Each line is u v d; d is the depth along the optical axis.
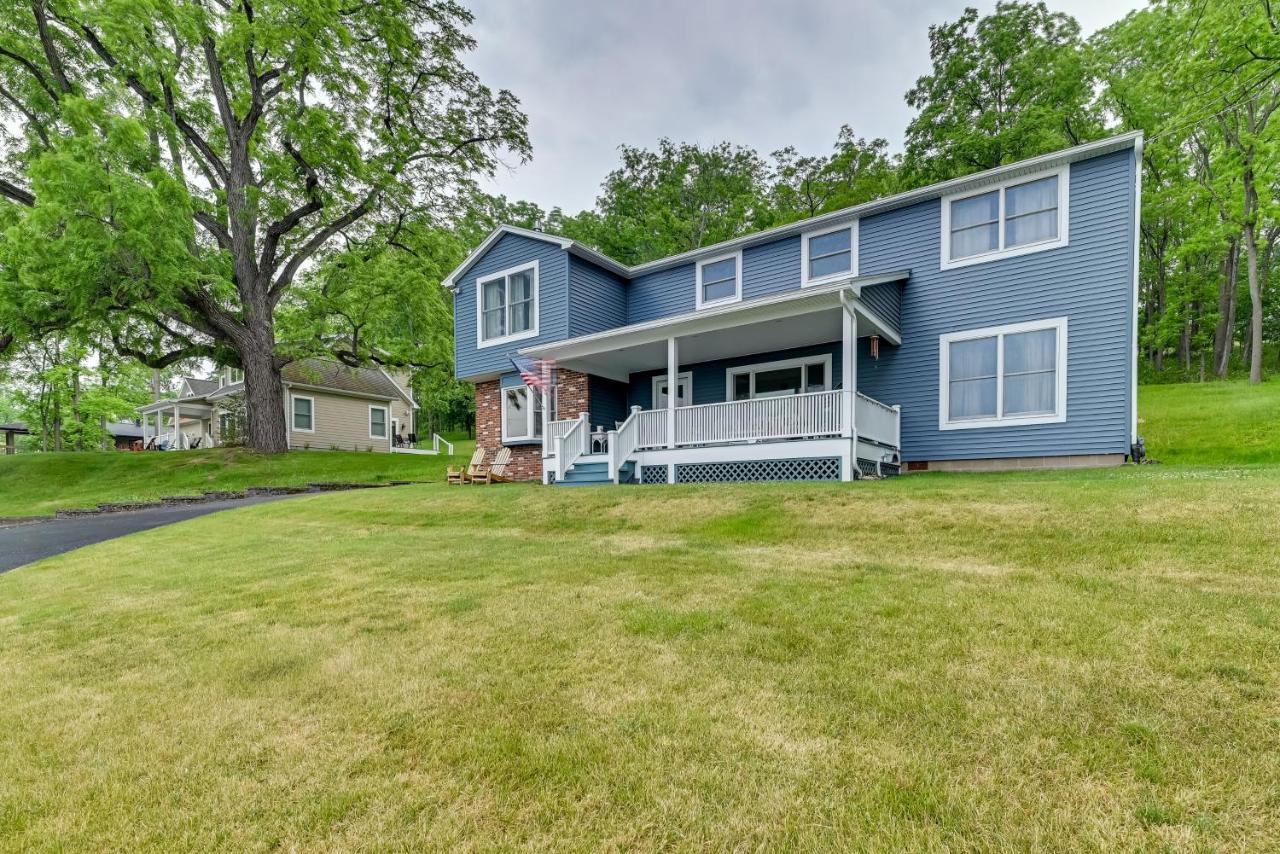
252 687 3.09
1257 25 11.78
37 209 13.07
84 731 2.67
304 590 5.08
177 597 5.03
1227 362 25.64
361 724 2.66
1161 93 17.66
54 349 29.30
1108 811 1.90
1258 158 17.78
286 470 18.19
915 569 4.84
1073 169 10.30
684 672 3.07
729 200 39.03
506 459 15.26
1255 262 20.34
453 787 2.17
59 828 2.00
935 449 11.45
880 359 12.12
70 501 14.24
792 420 10.34
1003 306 10.86
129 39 14.68
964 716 2.50
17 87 16.62
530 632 3.76
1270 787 1.97
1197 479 6.78
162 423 41.59
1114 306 9.88
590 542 6.75
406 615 4.25
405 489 12.88
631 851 1.82
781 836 1.85
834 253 12.77
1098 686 2.69
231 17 15.78
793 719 2.54
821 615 3.80
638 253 32.97
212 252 17.47
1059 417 10.28
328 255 21.28
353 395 28.03
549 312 14.64
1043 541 5.20
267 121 18.47
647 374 15.26
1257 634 3.12
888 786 2.06
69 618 4.49
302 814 2.04
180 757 2.43
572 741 2.44
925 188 11.50
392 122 20.36
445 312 21.39
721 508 7.64
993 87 25.06
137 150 14.51
